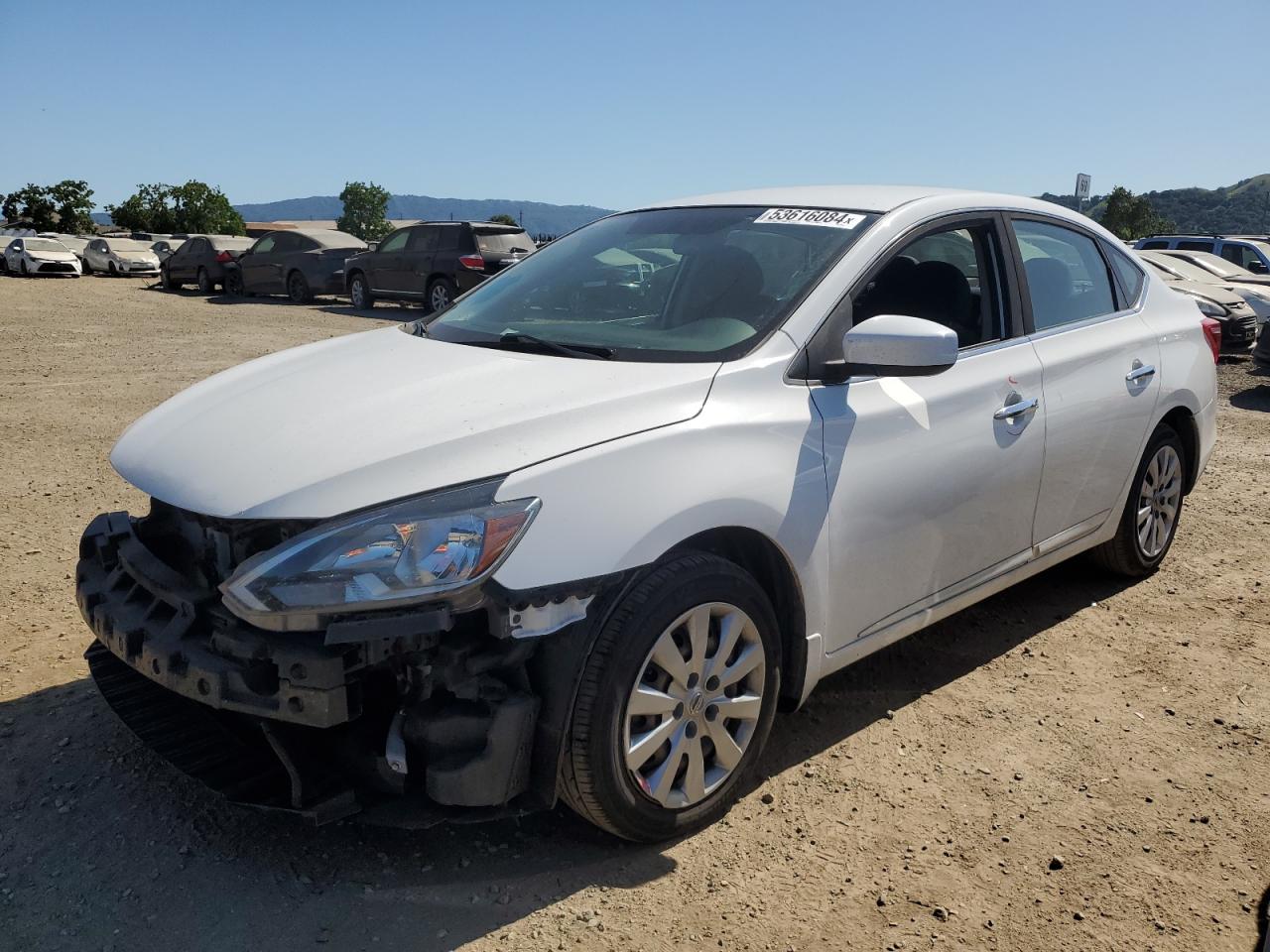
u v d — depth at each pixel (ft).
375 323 54.80
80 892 8.21
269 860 8.68
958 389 11.05
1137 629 13.92
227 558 8.24
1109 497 13.87
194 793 9.59
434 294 59.00
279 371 10.63
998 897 8.46
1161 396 14.20
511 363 9.75
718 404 9.12
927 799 9.86
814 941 7.91
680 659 8.65
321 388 9.62
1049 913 8.29
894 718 11.41
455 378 9.40
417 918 8.03
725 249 11.16
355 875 8.54
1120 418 13.46
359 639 7.30
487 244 57.93
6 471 20.79
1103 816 9.63
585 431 8.38
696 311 10.41
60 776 9.78
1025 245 12.74
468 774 7.87
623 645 8.18
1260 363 35.83
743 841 9.14
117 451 9.69
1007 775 10.30
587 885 8.49
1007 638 13.62
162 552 9.44
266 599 7.43
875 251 10.69
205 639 8.10
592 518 8.01
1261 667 12.79
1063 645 13.42
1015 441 11.66
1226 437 27.07
